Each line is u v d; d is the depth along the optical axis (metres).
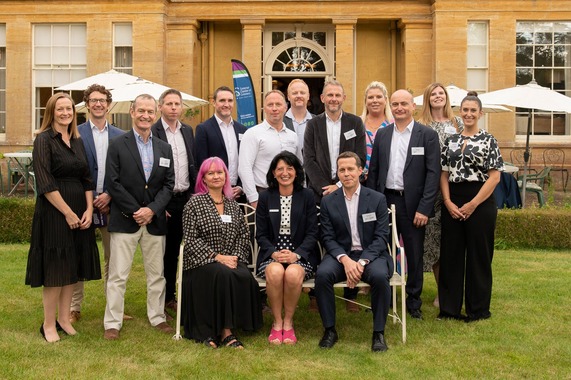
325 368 4.65
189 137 6.23
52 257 5.15
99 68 15.77
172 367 4.64
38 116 16.19
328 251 5.55
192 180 6.21
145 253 5.56
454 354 4.93
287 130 6.34
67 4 15.77
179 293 5.34
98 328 5.61
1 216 9.77
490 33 15.41
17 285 6.99
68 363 4.69
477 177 5.74
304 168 6.24
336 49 15.93
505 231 9.55
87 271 5.35
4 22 16.00
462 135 5.88
